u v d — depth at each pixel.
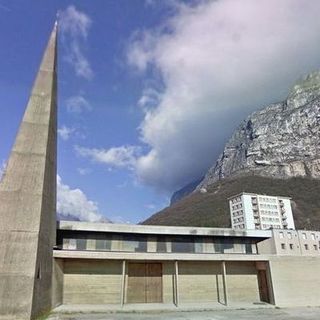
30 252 17.61
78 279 24.97
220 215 121.50
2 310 16.17
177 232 29.78
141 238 29.19
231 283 28.33
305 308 25.56
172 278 27.22
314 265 28.44
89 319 18.27
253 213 108.62
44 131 21.25
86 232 27.91
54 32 25.45
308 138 175.50
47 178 20.86
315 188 140.38
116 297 25.33
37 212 18.69
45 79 23.28
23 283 16.89
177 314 21.33
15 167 19.64
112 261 26.05
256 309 24.52
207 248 30.77
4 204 18.45
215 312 22.58
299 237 47.50
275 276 27.20
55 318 18.28
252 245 32.38
